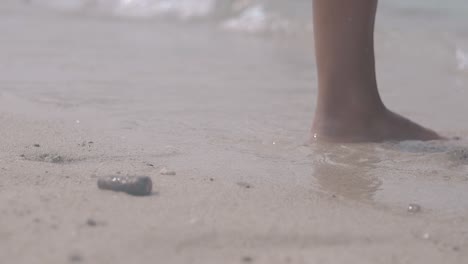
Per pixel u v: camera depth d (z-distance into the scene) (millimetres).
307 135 1432
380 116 1410
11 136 1333
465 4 3324
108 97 1659
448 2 3385
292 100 1705
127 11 3389
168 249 953
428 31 2715
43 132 1367
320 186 1181
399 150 1357
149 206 1050
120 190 1085
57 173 1153
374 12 1367
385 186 1194
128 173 1176
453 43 2492
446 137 1445
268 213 1059
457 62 2254
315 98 1727
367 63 1386
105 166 1205
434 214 1102
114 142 1334
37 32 2635
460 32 2701
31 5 3496
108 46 2354
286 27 2941
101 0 3465
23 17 3125
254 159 1287
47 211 1013
